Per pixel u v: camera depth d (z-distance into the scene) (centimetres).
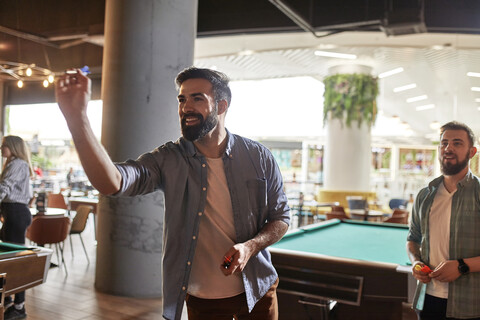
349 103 1084
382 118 1992
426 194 218
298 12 550
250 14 643
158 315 408
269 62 1062
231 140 183
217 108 168
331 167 1112
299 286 284
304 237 396
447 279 192
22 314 388
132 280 459
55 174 1733
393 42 842
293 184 1731
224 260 155
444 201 209
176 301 168
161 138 464
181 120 164
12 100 1213
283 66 1105
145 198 460
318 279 277
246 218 178
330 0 568
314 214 1055
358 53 963
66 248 698
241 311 183
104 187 138
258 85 1738
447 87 1306
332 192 1080
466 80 1188
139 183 160
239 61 1054
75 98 125
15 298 385
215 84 166
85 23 702
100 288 472
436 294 206
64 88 124
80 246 721
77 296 453
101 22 686
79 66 863
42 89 1159
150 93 459
